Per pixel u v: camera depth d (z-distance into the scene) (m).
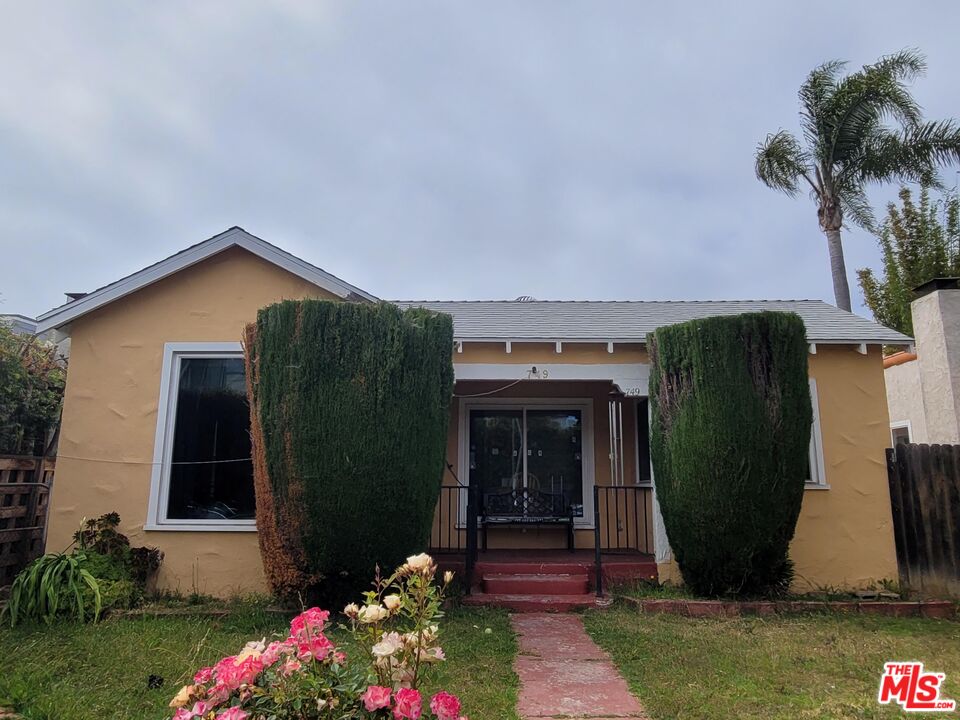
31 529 8.12
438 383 7.01
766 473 7.11
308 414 6.53
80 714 4.24
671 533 7.64
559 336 8.73
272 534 6.80
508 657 5.64
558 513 10.05
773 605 7.24
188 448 8.18
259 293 8.51
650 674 5.17
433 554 9.30
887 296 20.95
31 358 10.42
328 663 2.77
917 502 8.26
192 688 2.60
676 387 7.58
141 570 7.51
